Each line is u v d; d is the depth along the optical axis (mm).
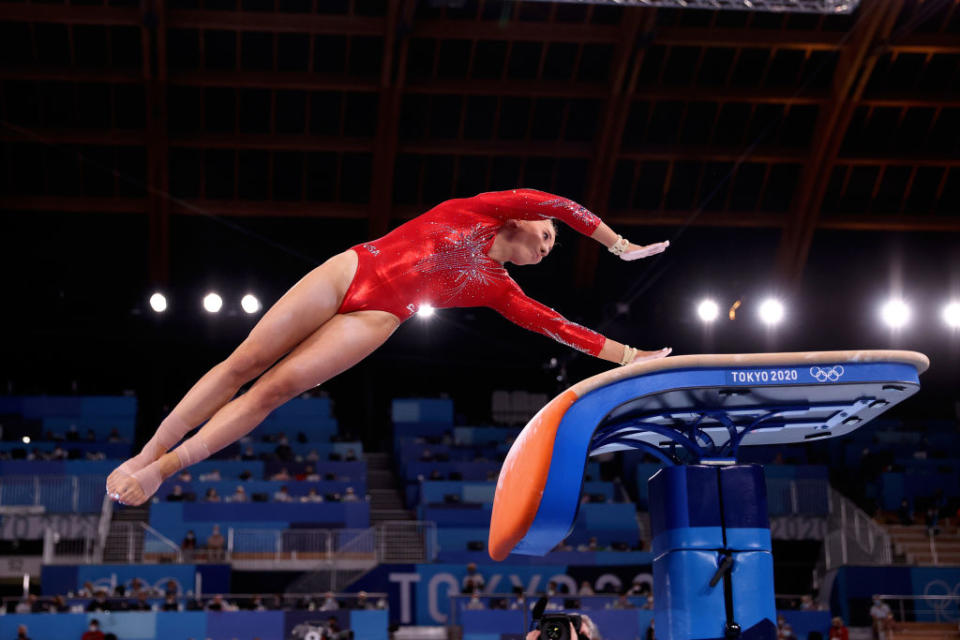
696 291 30234
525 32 25734
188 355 29344
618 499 23766
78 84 25750
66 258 28406
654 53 26547
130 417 25344
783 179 29328
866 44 25672
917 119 28328
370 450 29641
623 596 17688
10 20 24250
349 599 18359
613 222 29641
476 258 4227
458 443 26453
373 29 25281
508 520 4379
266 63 26109
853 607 19812
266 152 27766
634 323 30016
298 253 29531
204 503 21031
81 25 24688
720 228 30094
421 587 19859
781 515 22922
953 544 21844
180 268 28969
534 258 4406
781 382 4391
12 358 28703
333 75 26328
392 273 4031
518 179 29375
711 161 28828
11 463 21531
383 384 31000
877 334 30297
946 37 26219
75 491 20938
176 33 25094
